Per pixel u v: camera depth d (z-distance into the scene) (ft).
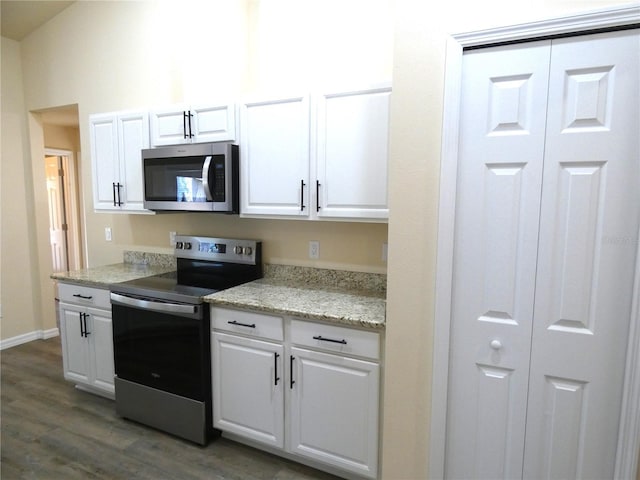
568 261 4.60
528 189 4.67
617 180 4.33
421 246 5.11
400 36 4.97
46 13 10.78
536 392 4.86
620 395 4.52
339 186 6.80
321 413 6.37
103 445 7.35
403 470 5.51
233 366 7.03
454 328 5.12
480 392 5.10
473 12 4.64
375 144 6.46
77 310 8.89
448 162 4.85
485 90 4.73
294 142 7.09
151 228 10.41
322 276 8.13
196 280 8.57
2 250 11.75
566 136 4.48
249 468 6.80
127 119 8.91
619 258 4.40
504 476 5.11
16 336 12.19
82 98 10.83
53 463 6.82
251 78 8.71
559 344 4.72
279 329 6.54
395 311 5.33
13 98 11.70
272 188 7.40
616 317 4.47
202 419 7.24
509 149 4.70
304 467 6.86
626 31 4.17
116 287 8.00
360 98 6.50
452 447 5.29
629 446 4.45
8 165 11.76
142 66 9.74
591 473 4.74
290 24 8.21
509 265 4.83
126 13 9.84
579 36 4.33
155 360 7.66
